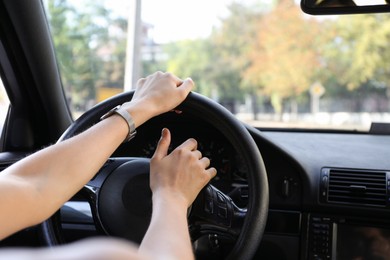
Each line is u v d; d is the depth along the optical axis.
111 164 1.06
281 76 14.70
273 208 1.43
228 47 15.48
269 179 1.43
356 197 1.40
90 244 0.30
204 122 1.32
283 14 14.59
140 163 1.05
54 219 1.05
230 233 1.06
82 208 1.32
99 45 7.30
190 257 0.64
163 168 0.85
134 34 6.05
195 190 0.85
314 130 1.90
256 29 15.23
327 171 1.45
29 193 0.70
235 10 15.39
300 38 14.33
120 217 1.00
